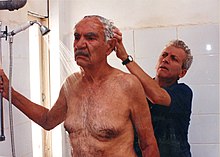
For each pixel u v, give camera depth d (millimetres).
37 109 1591
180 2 1582
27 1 1563
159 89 1545
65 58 1596
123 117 1497
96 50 1516
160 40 1579
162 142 1533
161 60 1562
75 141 1556
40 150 1612
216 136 1570
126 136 1500
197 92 1573
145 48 1570
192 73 1574
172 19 1582
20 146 1536
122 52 1545
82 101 1544
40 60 1607
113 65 1535
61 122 1595
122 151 1494
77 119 1548
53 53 1609
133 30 1579
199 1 1571
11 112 1441
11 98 1457
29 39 1576
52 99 1602
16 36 1483
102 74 1525
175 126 1542
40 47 1605
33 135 1607
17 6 1332
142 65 1556
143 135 1516
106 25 1537
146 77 1540
